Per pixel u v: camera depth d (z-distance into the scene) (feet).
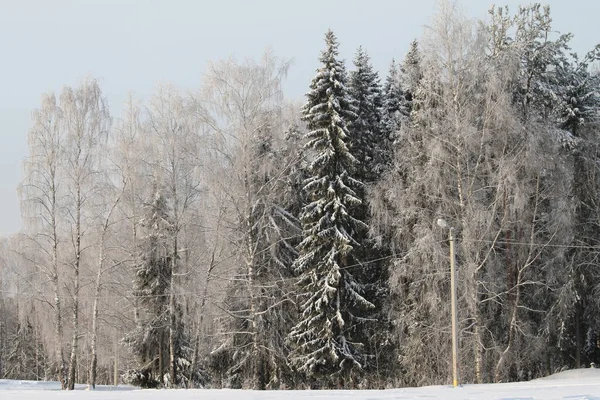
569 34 129.18
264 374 134.00
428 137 117.19
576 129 132.26
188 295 129.59
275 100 132.57
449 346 112.37
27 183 130.82
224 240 131.64
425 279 114.32
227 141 130.52
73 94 134.41
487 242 112.06
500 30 128.88
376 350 134.41
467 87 115.65
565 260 119.96
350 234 128.47
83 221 135.03
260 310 131.13
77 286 131.54
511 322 113.91
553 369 128.88
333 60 132.26
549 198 119.55
